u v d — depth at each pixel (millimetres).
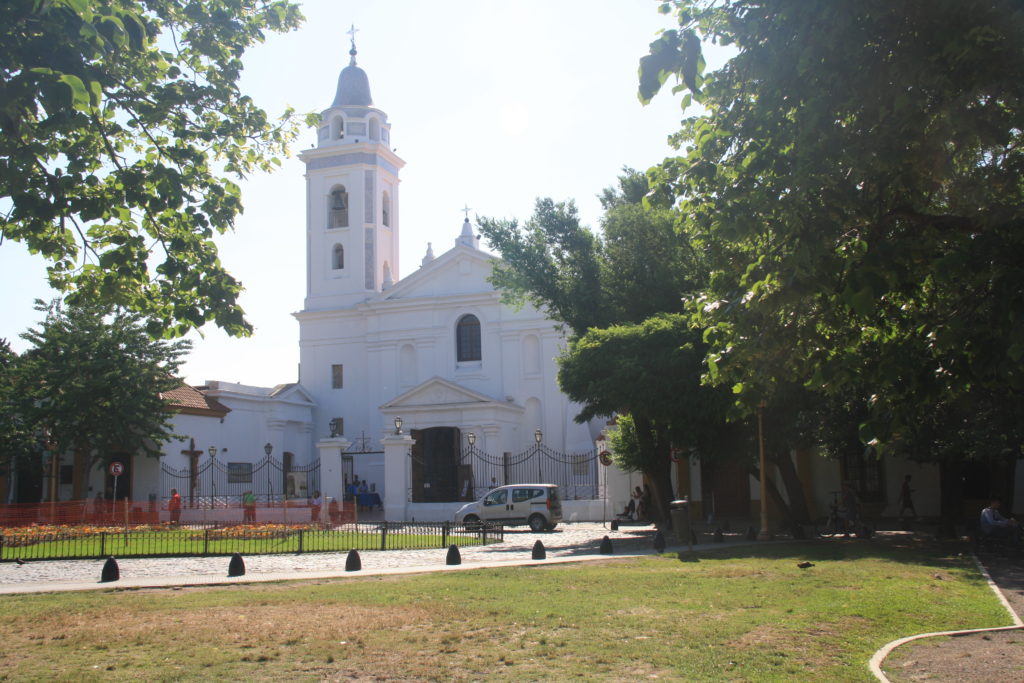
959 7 6762
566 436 45781
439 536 24875
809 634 9836
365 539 23906
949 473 22297
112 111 9633
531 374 47938
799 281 7148
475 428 44656
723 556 18484
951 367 7465
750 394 8414
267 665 8828
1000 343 6797
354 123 53688
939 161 7605
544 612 11398
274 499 43562
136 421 34312
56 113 6910
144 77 9859
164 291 9961
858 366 8062
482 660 8867
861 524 22953
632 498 33562
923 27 7137
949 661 8594
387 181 54688
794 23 7582
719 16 8273
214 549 21766
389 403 46031
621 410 26797
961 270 6723
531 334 48250
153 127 9891
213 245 9945
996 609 11234
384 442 35875
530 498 29438
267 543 23125
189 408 40125
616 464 33469
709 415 23688
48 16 7000
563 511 34875
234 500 41062
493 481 40875
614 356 24344
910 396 7809
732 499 35188
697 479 35312
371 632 10320
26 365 33594
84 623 11258
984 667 8328
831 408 22828
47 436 33969
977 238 6789
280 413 47344
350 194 52812
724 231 7879
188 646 9758
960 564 16172
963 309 7531
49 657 9328
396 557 19969
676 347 23672
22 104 6922
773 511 33500
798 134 7746
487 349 48688
